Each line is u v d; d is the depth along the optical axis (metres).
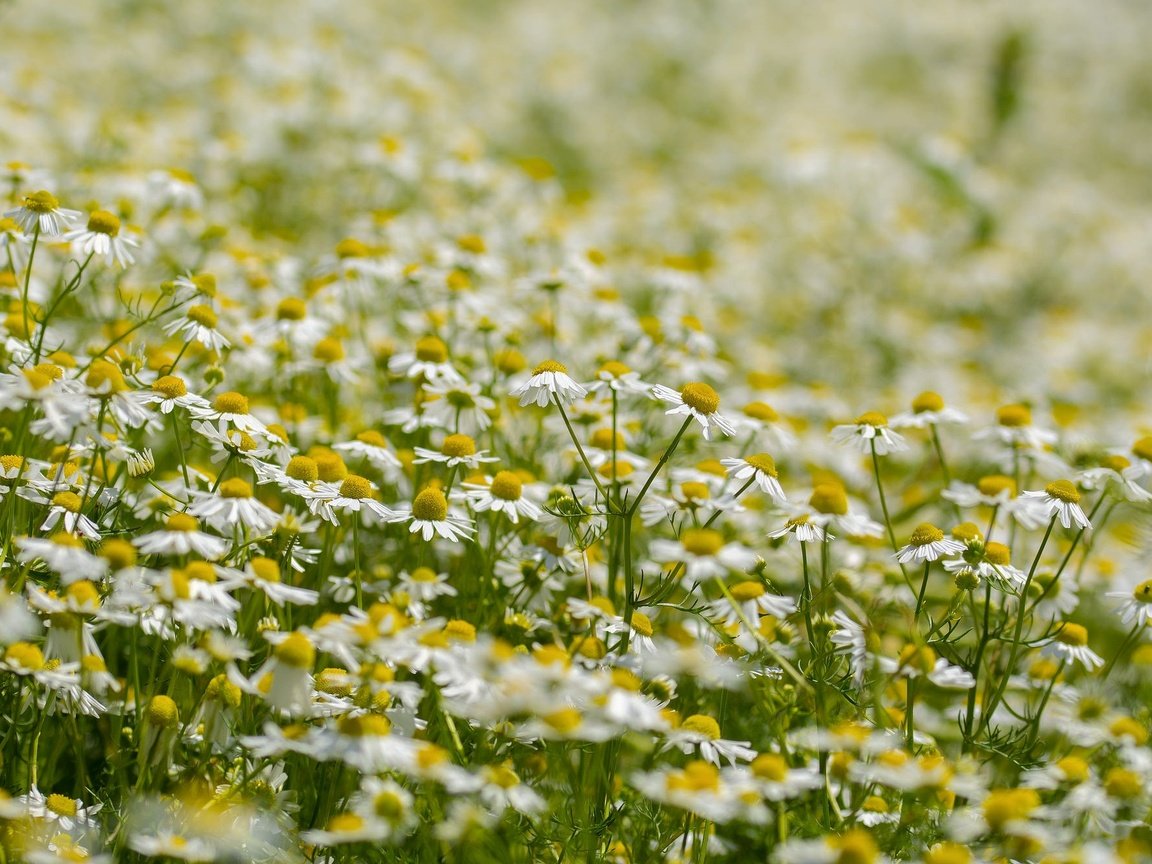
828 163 15.30
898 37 25.05
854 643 4.62
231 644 3.69
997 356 11.98
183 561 4.23
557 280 7.51
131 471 4.56
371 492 4.61
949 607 4.82
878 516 7.28
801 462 7.95
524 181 11.41
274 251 8.25
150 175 7.63
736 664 4.35
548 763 4.28
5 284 5.81
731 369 9.45
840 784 4.29
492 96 17.39
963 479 7.76
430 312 7.29
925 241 13.87
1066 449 7.50
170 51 14.22
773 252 13.23
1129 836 4.00
